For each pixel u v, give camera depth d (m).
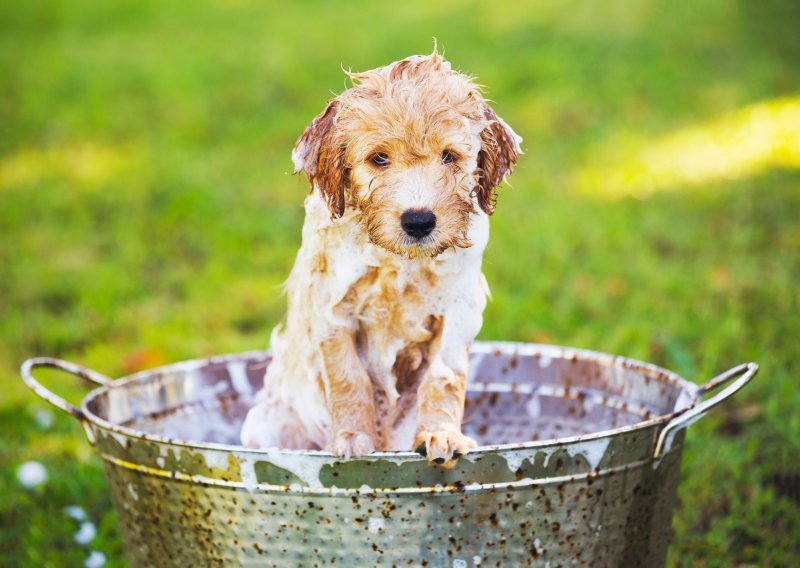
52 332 6.39
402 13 15.80
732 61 12.17
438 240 2.76
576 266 6.86
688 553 4.03
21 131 11.24
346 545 2.82
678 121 10.30
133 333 6.42
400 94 2.78
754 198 8.04
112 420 3.51
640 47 12.77
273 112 11.45
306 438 3.44
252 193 8.98
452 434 2.80
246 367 3.96
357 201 2.88
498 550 2.84
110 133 11.09
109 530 4.35
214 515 2.90
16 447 5.07
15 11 17.36
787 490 4.38
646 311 6.06
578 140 9.92
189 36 15.38
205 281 7.14
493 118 2.96
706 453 4.56
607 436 2.80
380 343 3.15
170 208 8.63
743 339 5.51
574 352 3.79
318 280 3.10
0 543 4.33
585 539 2.92
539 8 15.04
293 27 15.51
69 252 7.83
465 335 3.08
